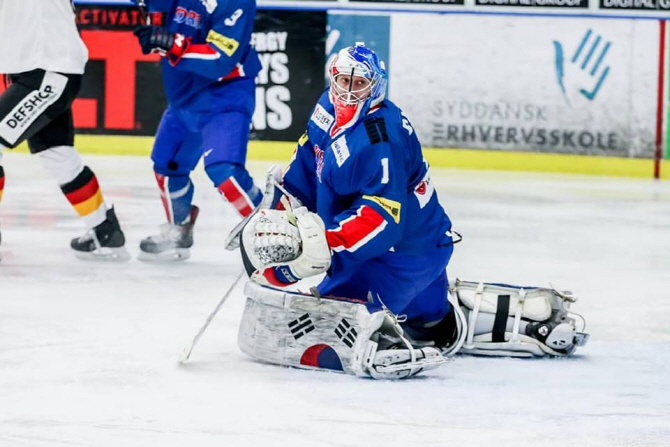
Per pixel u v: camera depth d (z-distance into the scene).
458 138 37.56
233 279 16.52
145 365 10.56
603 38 37.06
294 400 9.40
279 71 37.19
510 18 37.16
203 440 8.18
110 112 36.84
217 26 16.81
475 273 17.72
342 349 10.33
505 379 10.50
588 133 37.34
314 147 11.21
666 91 37.09
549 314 11.51
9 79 17.94
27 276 16.19
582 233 23.42
